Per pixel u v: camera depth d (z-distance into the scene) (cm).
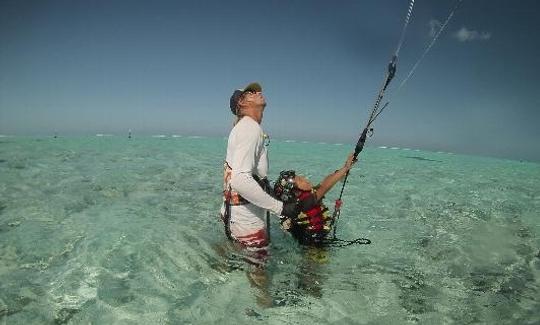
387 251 398
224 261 334
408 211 601
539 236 485
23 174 766
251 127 304
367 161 1524
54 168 876
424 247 419
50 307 250
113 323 237
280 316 257
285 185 359
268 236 334
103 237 375
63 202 538
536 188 945
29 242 362
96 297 266
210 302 270
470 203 691
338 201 383
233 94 330
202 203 584
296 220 363
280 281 312
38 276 293
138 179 779
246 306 268
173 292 280
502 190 880
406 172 1166
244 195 297
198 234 404
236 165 296
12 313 241
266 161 327
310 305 274
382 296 294
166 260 330
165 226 429
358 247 400
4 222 429
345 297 289
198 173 912
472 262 380
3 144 1407
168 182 764
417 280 328
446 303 287
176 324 240
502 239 465
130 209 517
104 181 729
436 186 886
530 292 312
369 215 562
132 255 335
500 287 321
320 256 365
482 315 270
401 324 254
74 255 333
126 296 269
